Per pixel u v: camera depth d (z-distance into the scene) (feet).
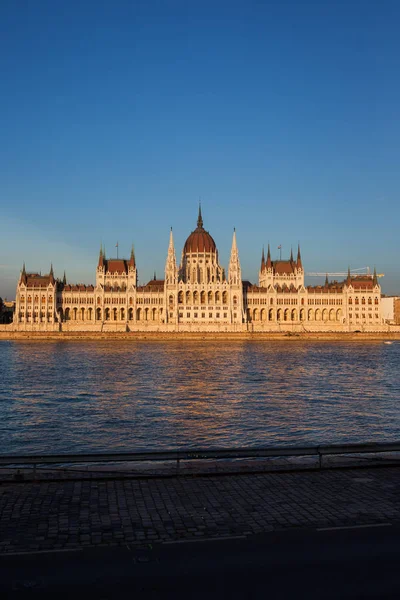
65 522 73.00
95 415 215.31
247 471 98.07
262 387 298.15
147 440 174.81
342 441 174.40
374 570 58.49
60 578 56.95
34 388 293.43
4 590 54.39
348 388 295.89
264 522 72.59
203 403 244.22
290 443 171.01
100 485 91.25
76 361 460.96
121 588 54.90
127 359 483.92
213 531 69.51
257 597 53.16
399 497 83.41
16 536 67.97
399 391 284.82
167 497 84.17
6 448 164.45
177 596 53.36
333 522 72.43
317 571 58.34
